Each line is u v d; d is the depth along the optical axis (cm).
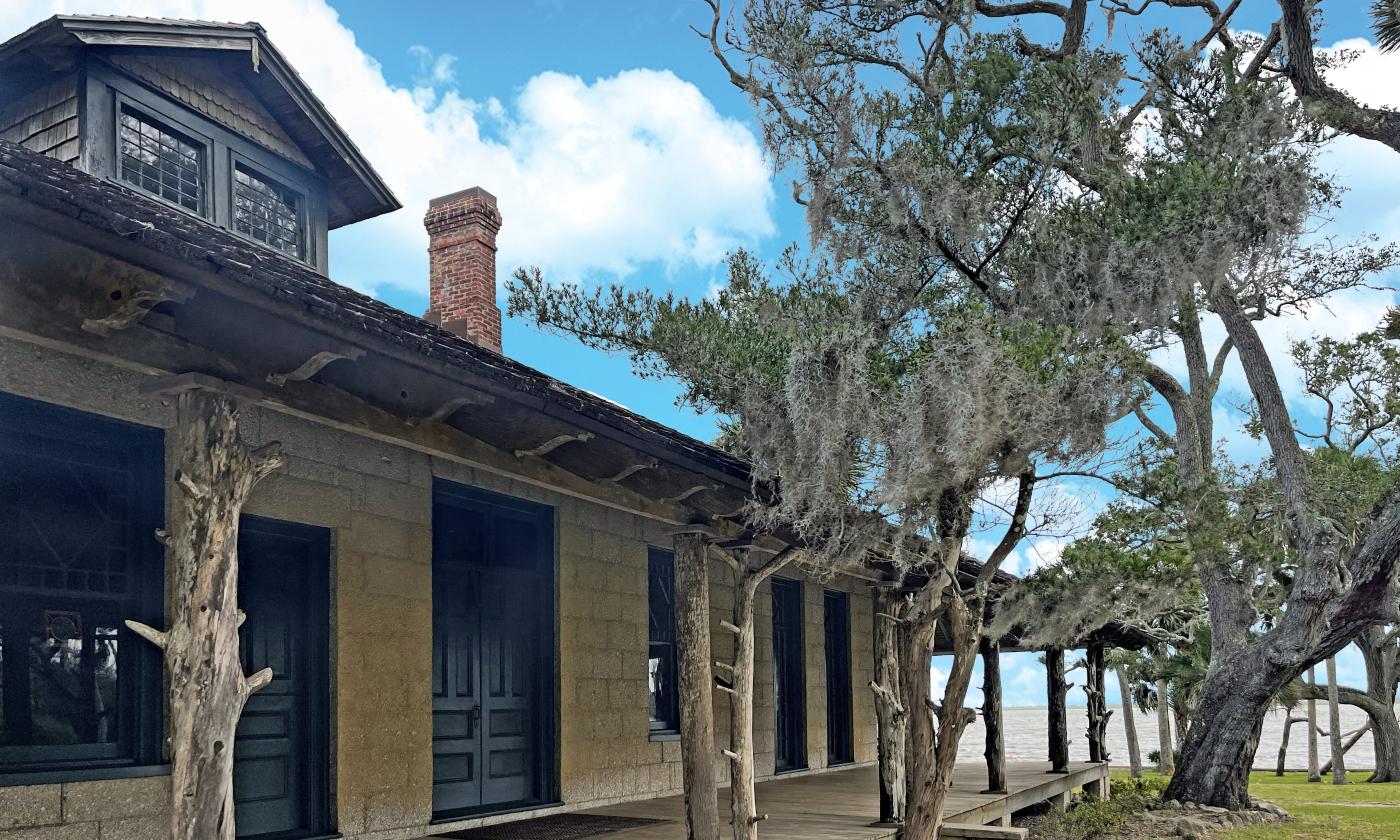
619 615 1087
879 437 723
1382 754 2808
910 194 775
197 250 423
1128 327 775
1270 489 1647
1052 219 785
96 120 847
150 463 623
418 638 828
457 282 1406
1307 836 1430
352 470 783
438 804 876
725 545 810
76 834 567
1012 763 1902
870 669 1709
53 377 565
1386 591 1511
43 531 577
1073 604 1130
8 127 880
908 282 818
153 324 455
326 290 587
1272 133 818
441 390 570
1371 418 2198
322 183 1072
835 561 798
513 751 963
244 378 493
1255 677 1619
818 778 1380
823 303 809
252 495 700
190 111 927
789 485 743
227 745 460
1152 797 1700
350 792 754
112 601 610
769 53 812
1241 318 1514
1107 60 871
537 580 1007
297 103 1003
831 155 802
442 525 908
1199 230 766
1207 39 1220
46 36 823
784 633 1472
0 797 536
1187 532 1290
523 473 686
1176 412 1780
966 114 791
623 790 1066
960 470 703
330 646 758
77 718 590
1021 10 1470
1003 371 682
